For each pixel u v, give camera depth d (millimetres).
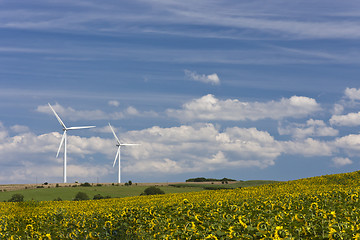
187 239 14680
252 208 20891
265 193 42062
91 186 121000
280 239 13141
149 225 19266
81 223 23109
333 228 13680
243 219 16062
